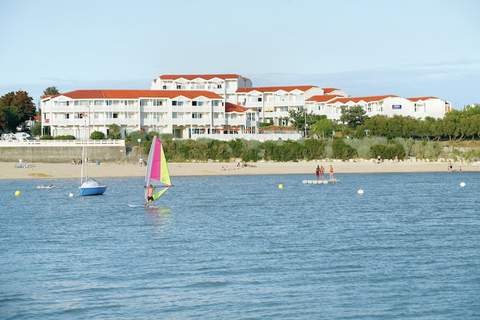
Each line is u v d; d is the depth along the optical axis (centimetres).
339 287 5525
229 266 6247
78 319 4803
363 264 6294
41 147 19338
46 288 5538
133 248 7194
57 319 4803
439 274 5906
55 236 8050
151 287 5550
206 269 6141
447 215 9875
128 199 12306
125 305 5094
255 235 8000
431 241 7494
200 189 14488
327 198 12569
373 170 19750
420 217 9638
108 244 7462
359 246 7200
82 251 7044
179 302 5162
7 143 19238
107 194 13225
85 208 10944
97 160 19538
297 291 5419
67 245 7419
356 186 15325
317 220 9338
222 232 8250
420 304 5094
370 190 14300
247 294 5353
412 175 18700
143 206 11125
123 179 16862
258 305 5088
